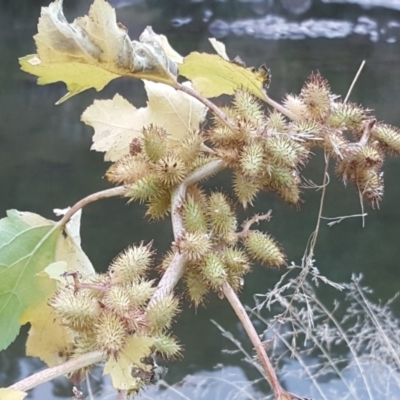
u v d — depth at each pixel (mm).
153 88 577
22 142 3391
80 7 4934
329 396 1698
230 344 2029
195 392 1817
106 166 3207
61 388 1862
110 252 2451
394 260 2418
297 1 5469
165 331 495
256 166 518
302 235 2582
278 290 620
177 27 5434
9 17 5340
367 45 5168
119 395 474
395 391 1724
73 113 3734
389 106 3660
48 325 555
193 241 498
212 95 580
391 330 1933
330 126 541
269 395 1790
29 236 557
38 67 532
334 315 2092
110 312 473
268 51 4984
